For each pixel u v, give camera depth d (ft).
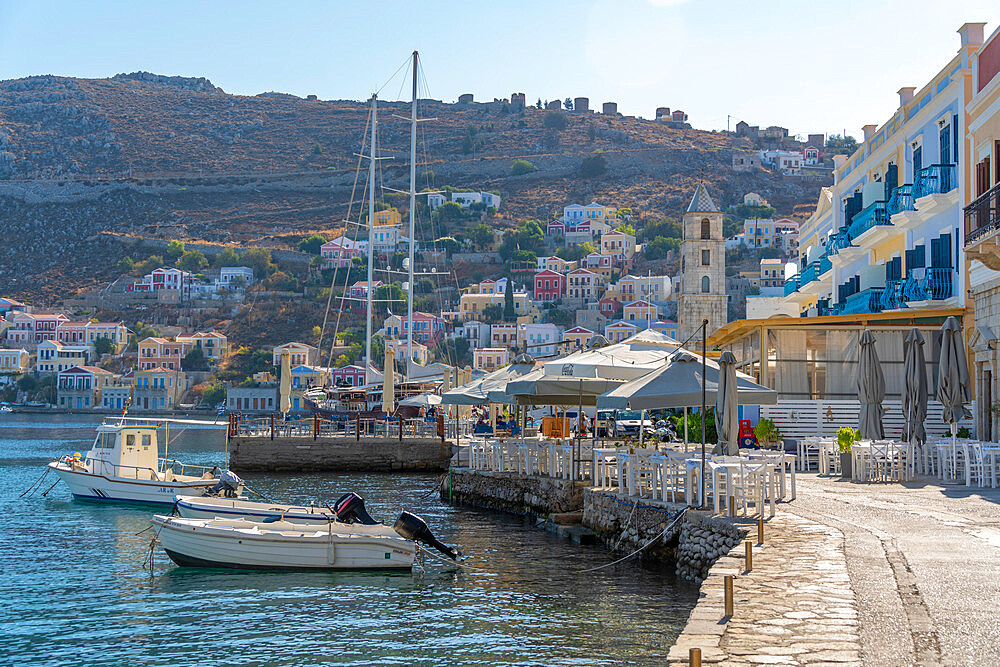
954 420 91.91
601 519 90.07
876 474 91.04
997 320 105.50
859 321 124.06
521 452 119.24
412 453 195.31
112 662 57.21
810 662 33.17
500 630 61.72
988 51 111.96
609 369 100.78
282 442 193.57
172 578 82.64
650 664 53.06
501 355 650.43
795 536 57.16
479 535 100.78
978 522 61.82
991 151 104.37
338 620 66.23
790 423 122.42
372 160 319.27
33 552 98.12
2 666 56.85
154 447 153.48
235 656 57.82
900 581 44.42
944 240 124.67
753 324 125.18
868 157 163.94
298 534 84.89
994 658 33.06
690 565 70.38
